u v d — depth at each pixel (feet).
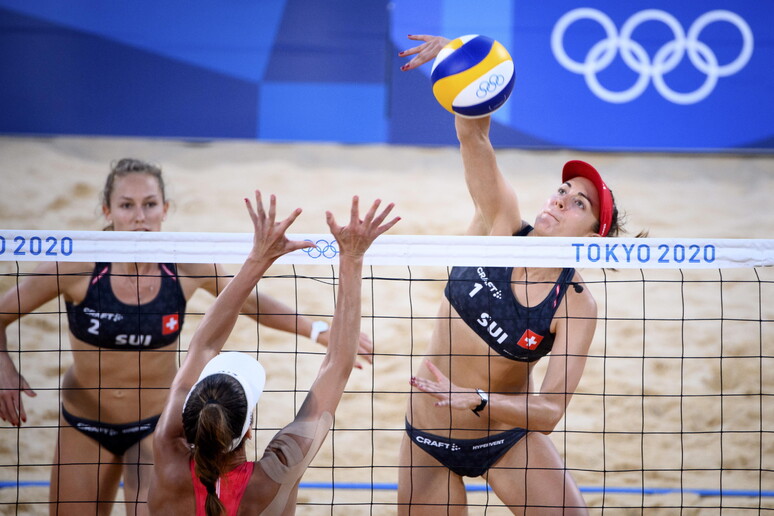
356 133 86.69
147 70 86.28
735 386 63.62
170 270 42.29
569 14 86.63
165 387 42.57
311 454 26.89
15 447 56.34
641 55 86.63
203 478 24.73
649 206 79.30
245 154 84.99
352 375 63.57
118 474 43.60
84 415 41.86
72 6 85.87
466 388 35.68
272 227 28.07
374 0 86.94
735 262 34.86
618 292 72.59
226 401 25.00
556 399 34.55
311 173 82.53
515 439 37.65
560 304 35.99
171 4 86.48
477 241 33.96
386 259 33.91
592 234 37.76
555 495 36.68
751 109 86.53
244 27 86.58
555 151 86.74
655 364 65.36
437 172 83.41
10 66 85.56
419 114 86.79
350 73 86.69
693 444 58.39
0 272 71.36
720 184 82.89
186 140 86.33
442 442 37.73
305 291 71.00
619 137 86.63
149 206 44.80
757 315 70.44
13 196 76.74
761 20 86.28
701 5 86.48
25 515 48.98
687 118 86.53
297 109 86.63
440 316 38.88
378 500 52.03
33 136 85.61
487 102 35.22
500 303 36.40
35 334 65.67
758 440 58.90
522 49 86.63
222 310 28.81
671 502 52.49
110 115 86.02
